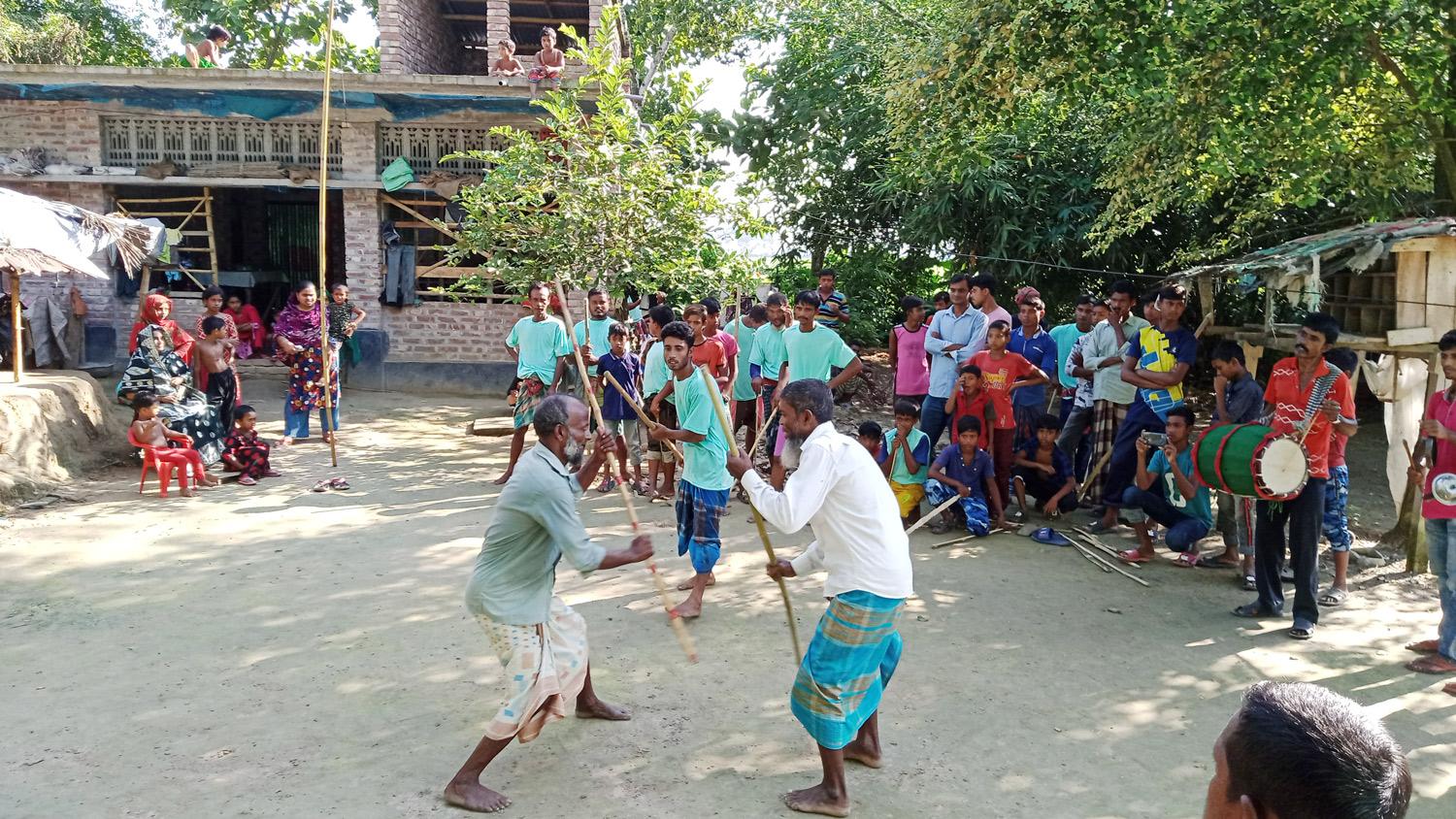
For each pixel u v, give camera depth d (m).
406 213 14.16
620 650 5.16
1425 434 5.07
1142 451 6.95
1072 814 3.68
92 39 20.75
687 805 3.69
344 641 5.20
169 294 14.00
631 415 8.84
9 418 8.38
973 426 7.65
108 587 6.00
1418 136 8.66
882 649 3.68
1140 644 5.38
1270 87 7.95
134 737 4.13
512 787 3.79
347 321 10.98
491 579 3.65
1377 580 6.53
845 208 17.39
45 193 13.48
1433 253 6.50
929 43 9.71
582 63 12.94
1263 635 5.54
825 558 3.71
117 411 10.60
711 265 10.91
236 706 4.43
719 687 4.72
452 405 13.31
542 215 10.38
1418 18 7.53
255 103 13.02
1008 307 15.64
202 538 7.08
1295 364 5.84
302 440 10.72
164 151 13.57
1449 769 4.04
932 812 3.68
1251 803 1.31
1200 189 10.24
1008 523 7.93
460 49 19.09
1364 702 4.68
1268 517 5.72
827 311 11.02
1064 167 14.29
